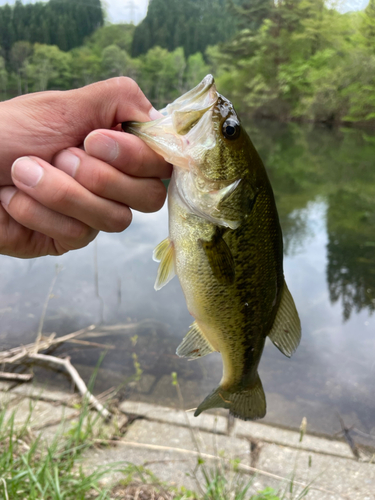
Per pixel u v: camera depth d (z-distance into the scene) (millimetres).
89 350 543
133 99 202
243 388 257
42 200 181
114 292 708
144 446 364
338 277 818
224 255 218
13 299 667
